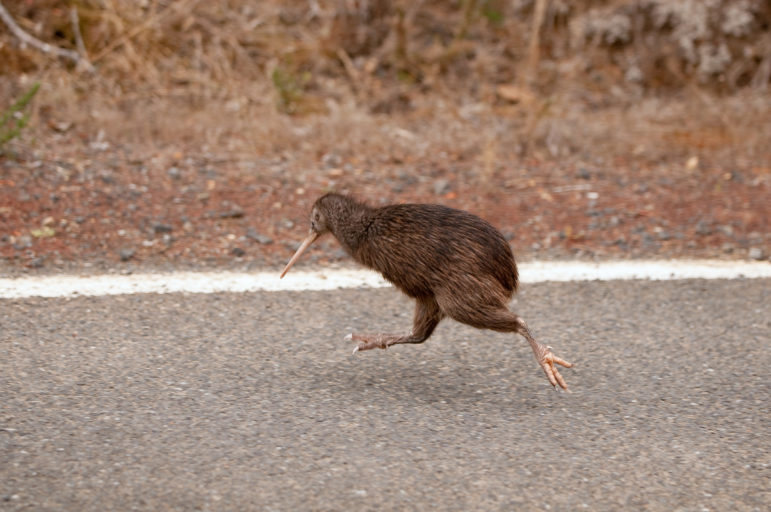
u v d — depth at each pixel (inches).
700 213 870.4
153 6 1176.8
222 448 449.1
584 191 913.5
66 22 1113.4
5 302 619.5
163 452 442.3
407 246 524.1
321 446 455.5
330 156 962.7
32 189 807.7
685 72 1242.0
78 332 581.3
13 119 931.3
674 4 1244.5
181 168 893.2
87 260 707.4
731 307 669.3
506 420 494.3
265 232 786.8
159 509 393.4
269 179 889.5
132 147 930.1
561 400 522.0
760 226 844.0
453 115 1104.2
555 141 1026.7
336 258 748.0
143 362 545.6
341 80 1158.3
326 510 398.0
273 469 430.9
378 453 450.6
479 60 1198.3
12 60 1049.5
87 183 833.5
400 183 906.7
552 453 457.1
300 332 604.7
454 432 477.4
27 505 391.2
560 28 1298.0
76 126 958.4
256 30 1198.9
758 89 1222.3
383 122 1074.7
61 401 491.2
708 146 1049.5
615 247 793.6
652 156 1015.6
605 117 1123.9
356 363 564.1
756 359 583.8
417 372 555.8
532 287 698.8
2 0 1104.2
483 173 940.6
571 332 620.4
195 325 604.1
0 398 490.6
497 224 830.5
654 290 698.8
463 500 410.3
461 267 511.5
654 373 560.1
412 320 632.4
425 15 1272.1
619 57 1257.4
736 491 425.4
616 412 507.5
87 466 425.7
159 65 1109.1
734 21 1238.9
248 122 1002.7
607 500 414.3
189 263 718.5
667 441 473.7
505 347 596.7
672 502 414.3
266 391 518.3
